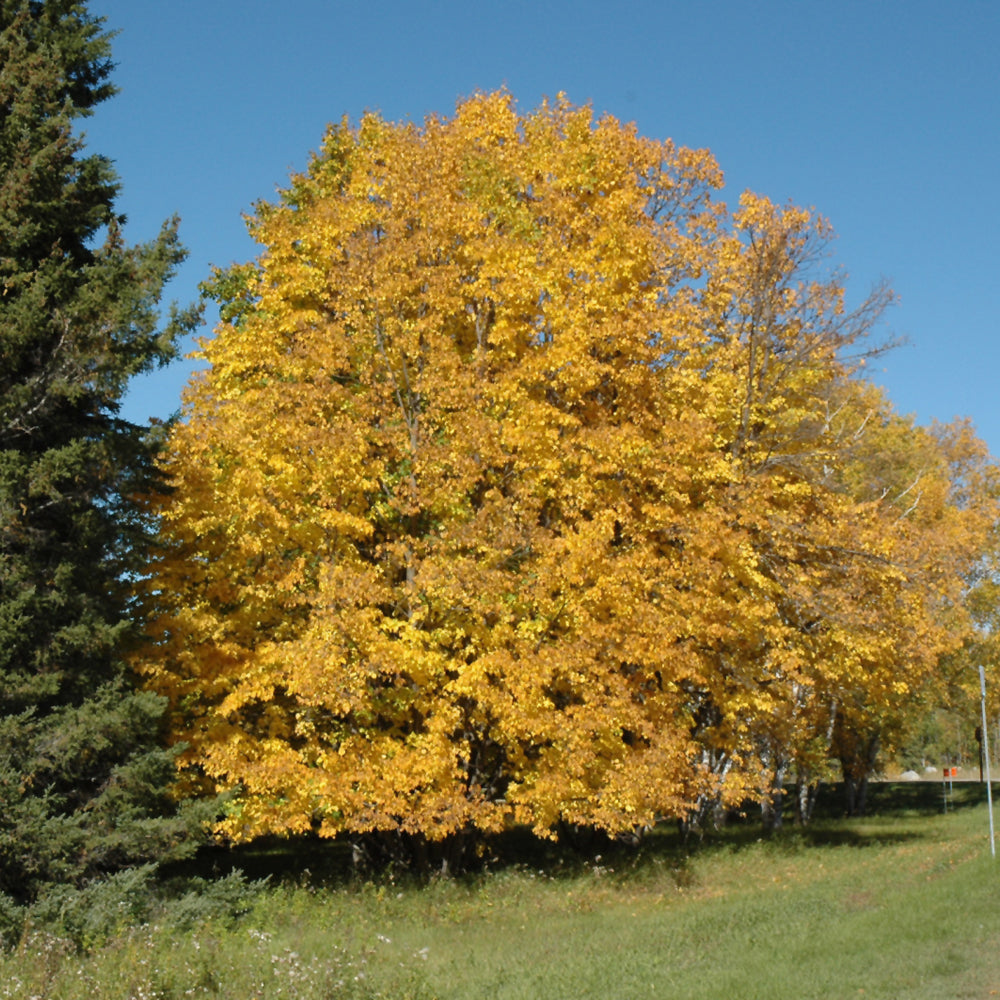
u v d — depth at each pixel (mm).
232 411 17750
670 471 17016
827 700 27078
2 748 13836
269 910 15312
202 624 17406
